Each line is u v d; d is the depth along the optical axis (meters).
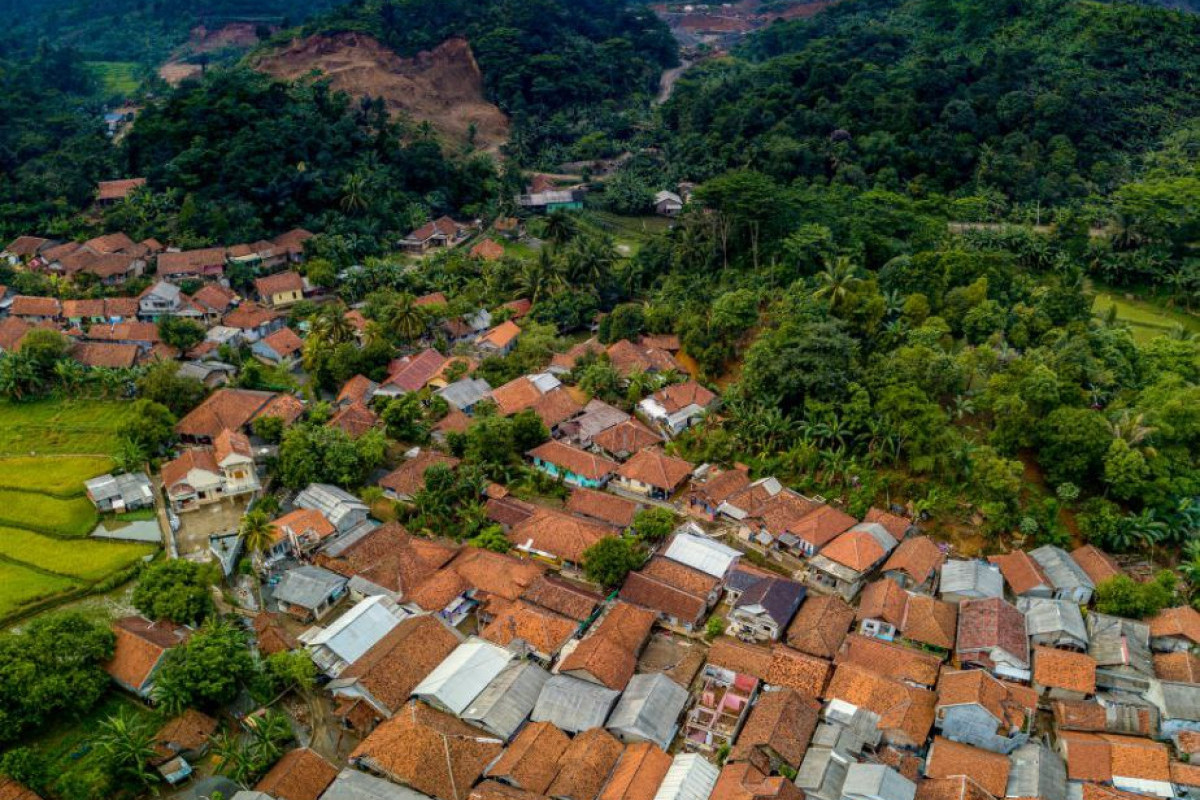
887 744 71.31
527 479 104.88
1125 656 76.50
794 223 140.88
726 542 96.06
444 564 90.44
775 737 69.75
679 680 77.19
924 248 141.25
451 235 181.12
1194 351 115.50
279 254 164.25
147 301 142.50
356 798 65.50
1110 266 147.25
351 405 116.94
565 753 69.69
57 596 86.38
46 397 121.31
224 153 174.50
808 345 105.75
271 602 87.38
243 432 112.88
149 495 100.06
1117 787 66.44
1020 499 95.50
